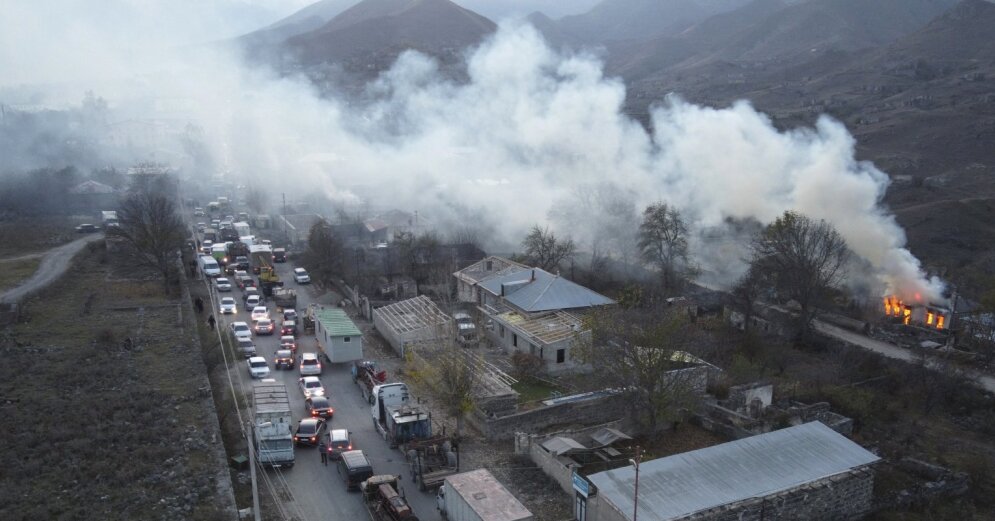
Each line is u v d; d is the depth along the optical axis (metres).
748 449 42.66
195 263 101.88
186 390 54.53
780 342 74.06
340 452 45.78
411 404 53.03
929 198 139.75
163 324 72.38
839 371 64.44
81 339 66.44
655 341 49.69
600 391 54.94
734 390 54.91
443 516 40.19
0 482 40.16
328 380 61.41
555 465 44.19
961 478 45.41
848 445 43.47
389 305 77.88
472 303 81.25
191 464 43.09
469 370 54.06
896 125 199.12
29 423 47.47
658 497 37.66
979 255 110.19
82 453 43.84
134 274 93.19
